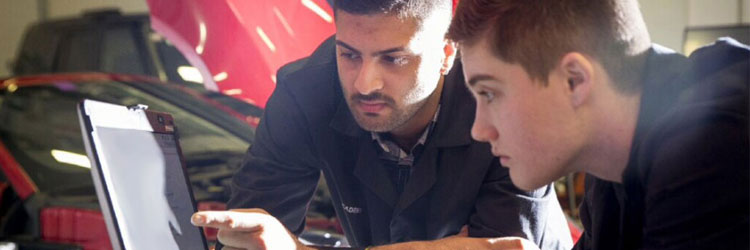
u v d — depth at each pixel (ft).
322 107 6.04
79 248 9.01
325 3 9.37
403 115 5.42
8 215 9.55
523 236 5.75
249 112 12.17
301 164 6.23
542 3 3.87
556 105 3.92
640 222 4.14
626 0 3.93
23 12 23.15
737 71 3.84
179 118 11.80
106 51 16.67
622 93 3.95
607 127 3.98
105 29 16.94
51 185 10.12
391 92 5.32
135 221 4.40
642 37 3.98
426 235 6.14
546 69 3.88
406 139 5.92
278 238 5.06
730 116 3.67
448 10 5.37
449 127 5.82
